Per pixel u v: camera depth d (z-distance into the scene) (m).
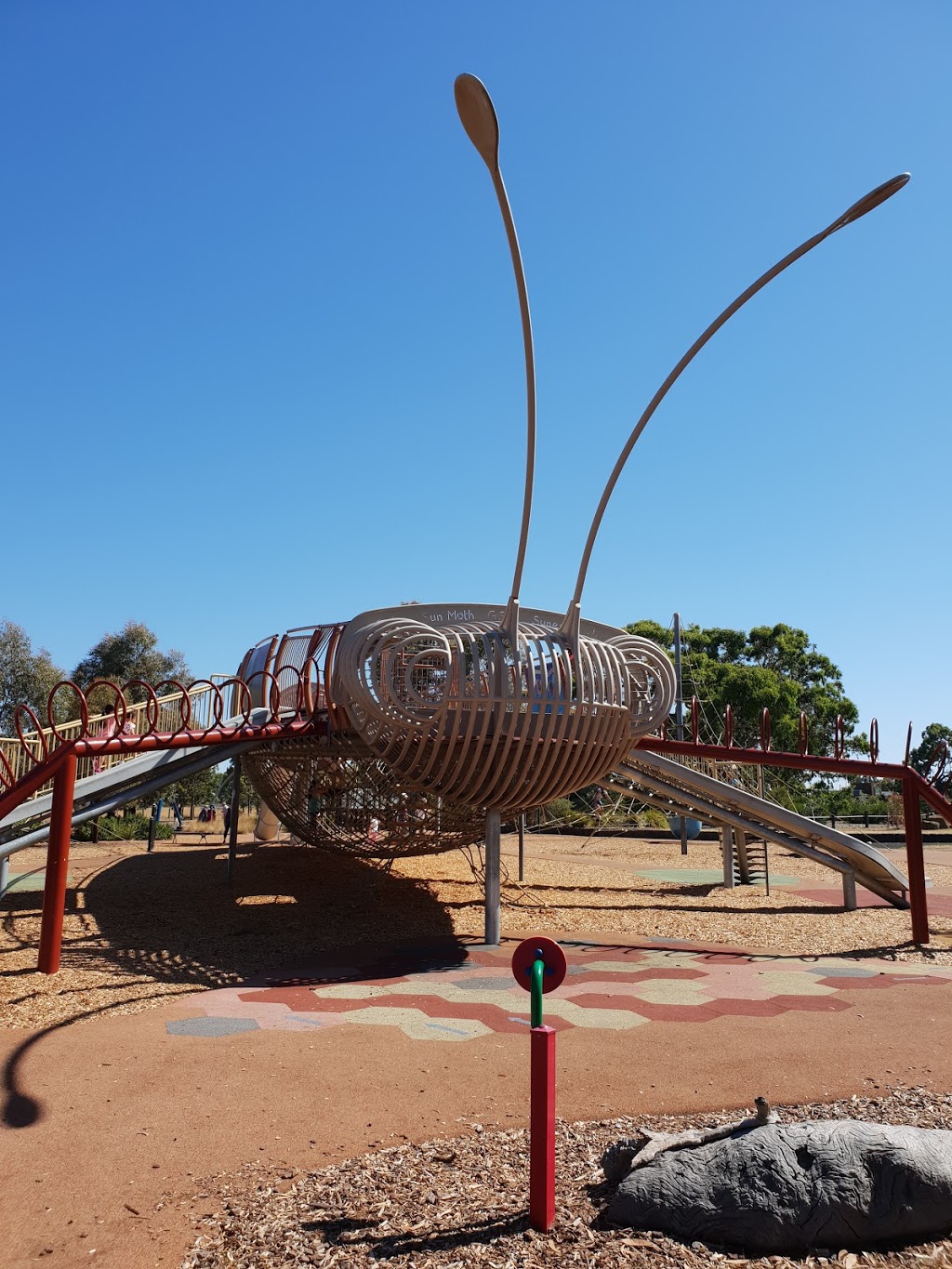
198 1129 5.89
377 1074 7.04
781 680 47.56
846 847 18.00
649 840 32.94
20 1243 4.47
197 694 17.92
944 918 16.75
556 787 12.77
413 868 21.30
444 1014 9.03
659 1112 6.19
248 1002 9.59
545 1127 4.52
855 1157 4.42
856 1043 7.95
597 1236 4.39
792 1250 4.25
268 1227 4.55
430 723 11.82
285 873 19.66
